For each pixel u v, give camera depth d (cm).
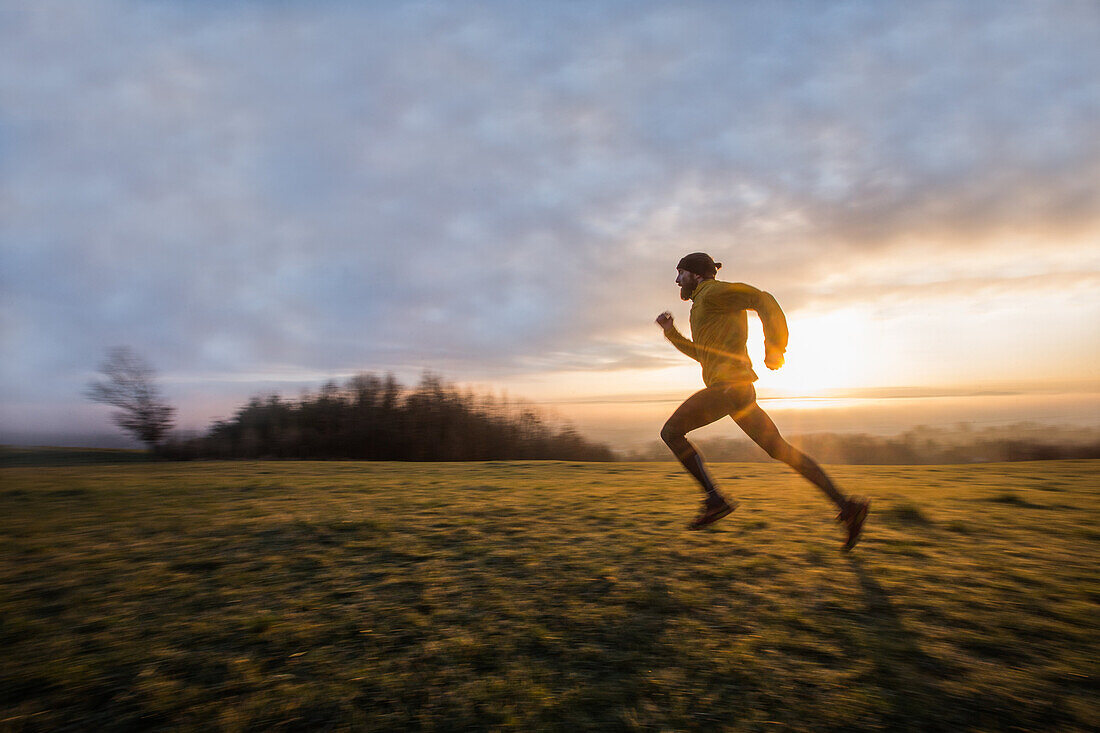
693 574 292
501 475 820
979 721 166
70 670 202
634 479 734
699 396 349
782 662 202
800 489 585
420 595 269
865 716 170
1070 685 183
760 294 335
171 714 176
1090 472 779
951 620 230
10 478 793
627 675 196
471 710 176
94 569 310
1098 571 285
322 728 169
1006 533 364
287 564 316
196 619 244
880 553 322
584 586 278
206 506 485
